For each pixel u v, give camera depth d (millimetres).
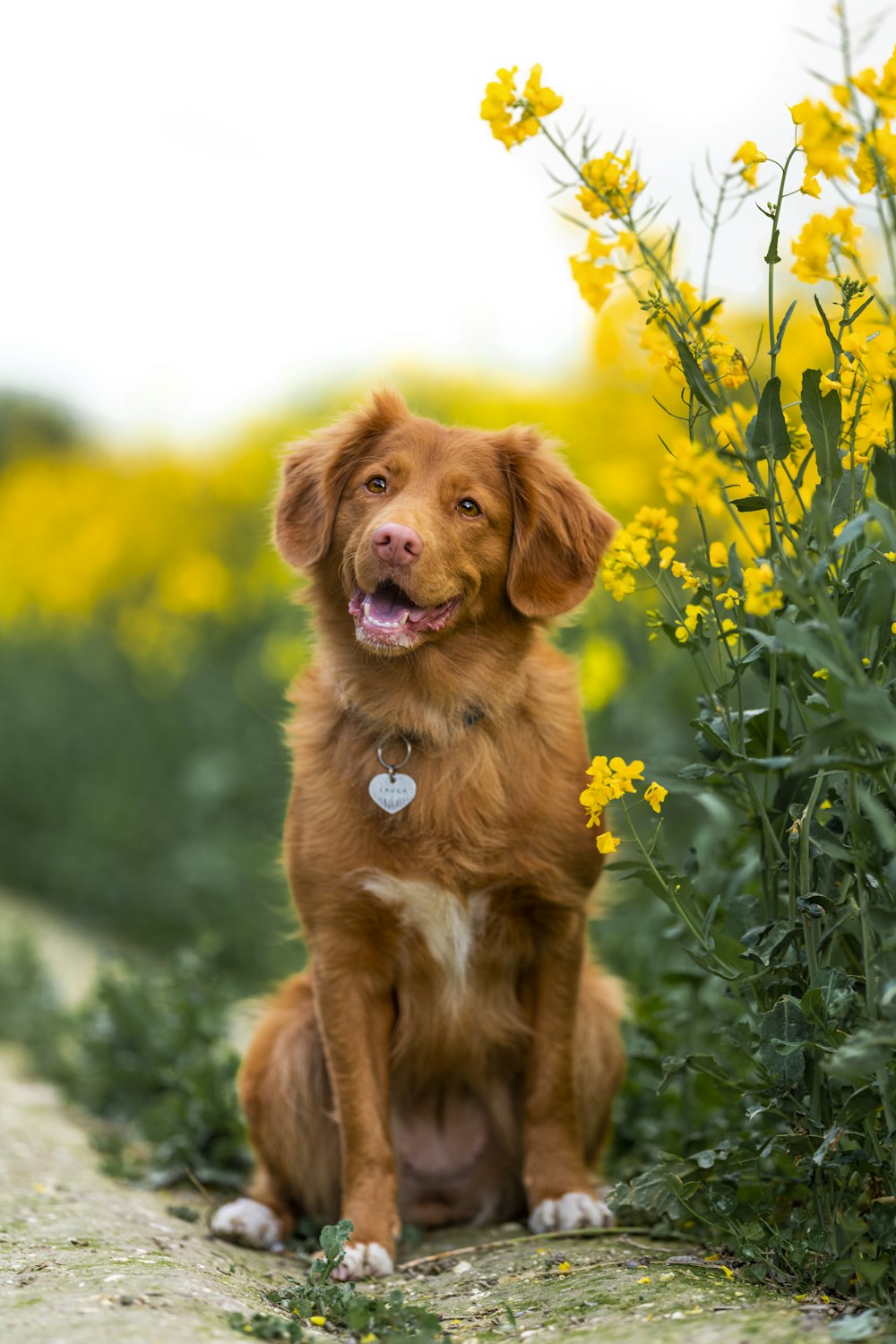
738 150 3916
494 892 4898
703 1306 3592
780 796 4008
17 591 18891
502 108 3963
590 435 10852
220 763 12328
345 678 5105
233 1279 4289
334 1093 4980
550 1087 5055
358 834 4906
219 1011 7293
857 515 3404
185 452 17797
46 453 38844
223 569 14805
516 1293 4094
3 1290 3725
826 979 3646
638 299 3980
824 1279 3699
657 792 4066
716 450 3721
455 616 5012
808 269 3717
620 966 6980
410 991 5094
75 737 14828
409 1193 5477
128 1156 6316
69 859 13266
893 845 3059
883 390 3809
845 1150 3754
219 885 11766
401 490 5129
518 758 4934
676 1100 5496
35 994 9578
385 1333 3717
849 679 3041
